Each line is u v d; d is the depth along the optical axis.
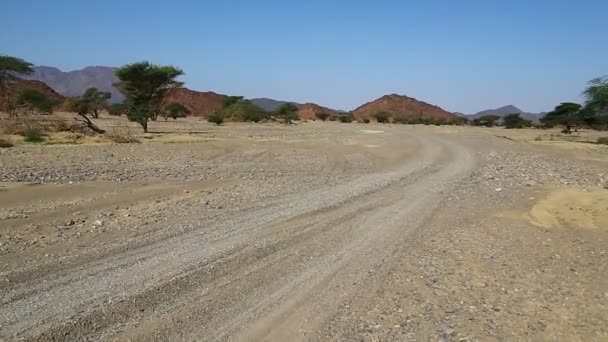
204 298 6.23
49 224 9.90
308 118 131.12
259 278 7.00
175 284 6.60
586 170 22.78
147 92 45.91
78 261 7.52
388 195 14.27
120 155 24.02
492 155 29.83
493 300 6.38
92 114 75.62
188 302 6.09
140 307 5.88
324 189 15.18
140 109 42.50
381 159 25.77
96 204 11.89
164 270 7.15
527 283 7.07
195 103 155.50
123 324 5.45
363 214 11.52
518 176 19.75
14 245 8.37
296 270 7.40
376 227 10.24
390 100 196.88
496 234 9.95
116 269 7.17
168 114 83.31
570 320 5.81
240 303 6.12
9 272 6.95
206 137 38.25
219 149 28.61
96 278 6.78
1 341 4.95
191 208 11.76
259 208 11.87
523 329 5.55
